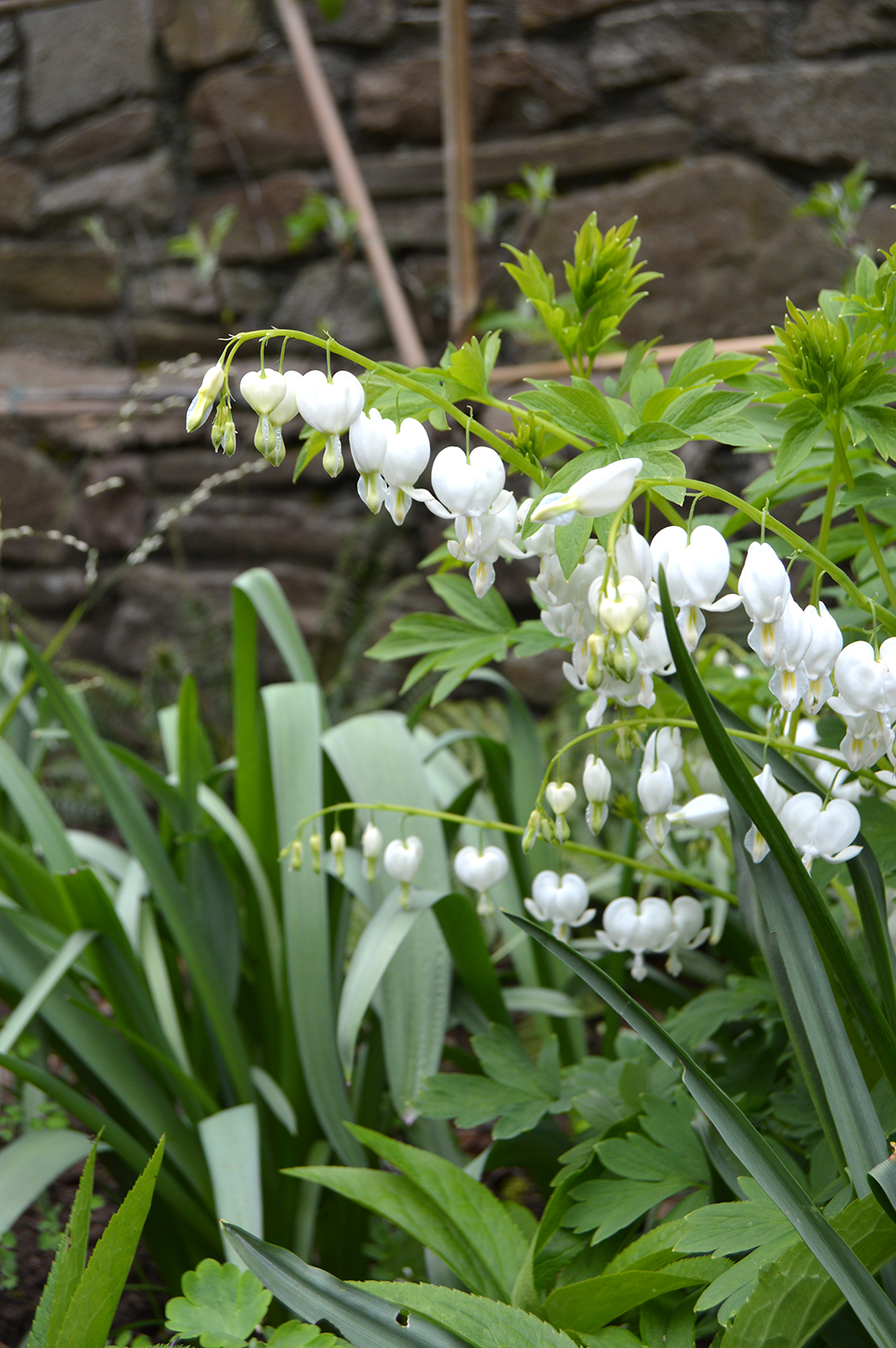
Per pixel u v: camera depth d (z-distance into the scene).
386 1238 1.08
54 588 2.70
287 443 2.46
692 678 0.84
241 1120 1.05
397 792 1.15
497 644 1.04
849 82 1.96
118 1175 1.10
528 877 1.24
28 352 2.73
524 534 0.88
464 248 2.06
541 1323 0.88
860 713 0.88
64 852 1.17
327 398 0.86
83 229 2.70
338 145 2.32
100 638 2.68
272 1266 0.90
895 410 0.90
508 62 2.25
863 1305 0.85
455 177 2.04
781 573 0.85
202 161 2.58
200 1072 1.17
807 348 0.90
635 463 0.84
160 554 2.60
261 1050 1.23
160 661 2.24
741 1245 0.89
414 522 2.34
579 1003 1.24
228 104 2.54
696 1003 1.04
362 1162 1.07
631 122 2.15
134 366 2.66
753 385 0.97
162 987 1.17
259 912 1.17
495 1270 0.95
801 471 0.99
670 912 1.00
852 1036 0.97
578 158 2.18
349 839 1.16
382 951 1.05
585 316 1.00
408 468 0.88
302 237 2.41
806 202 1.99
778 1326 0.87
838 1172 0.95
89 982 1.13
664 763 0.93
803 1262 0.87
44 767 2.29
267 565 2.52
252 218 2.54
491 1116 1.01
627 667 0.85
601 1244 0.97
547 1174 1.07
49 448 2.67
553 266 2.18
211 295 2.58
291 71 2.46
